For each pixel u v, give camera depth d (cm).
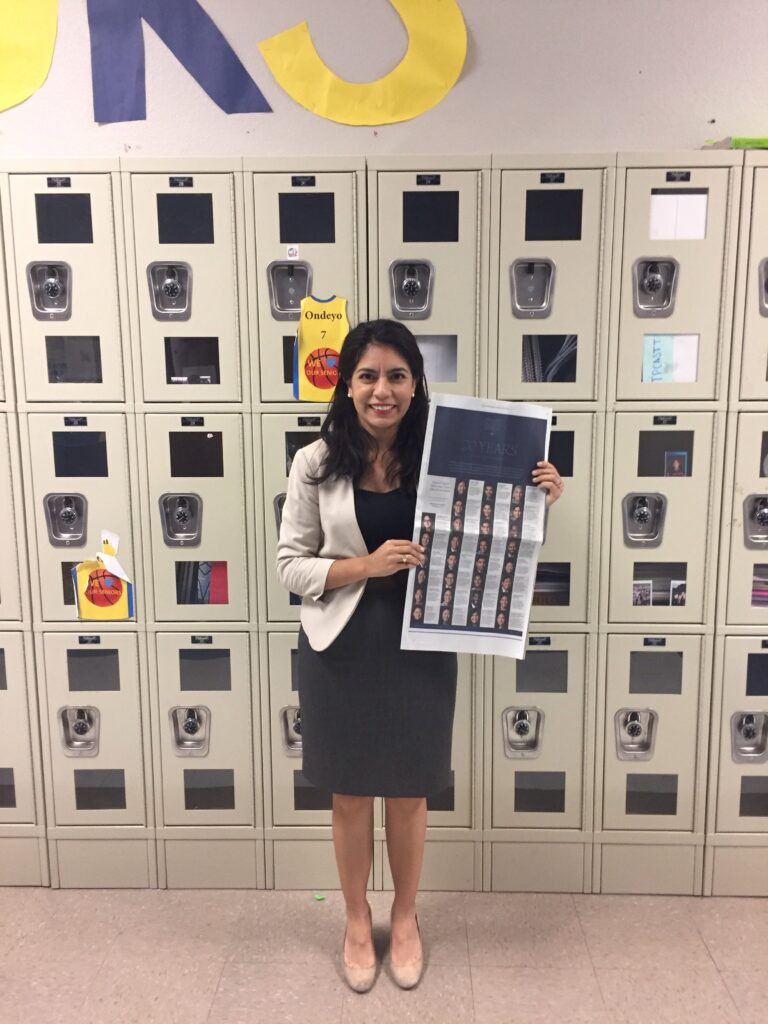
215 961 162
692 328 168
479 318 168
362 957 155
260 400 172
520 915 177
